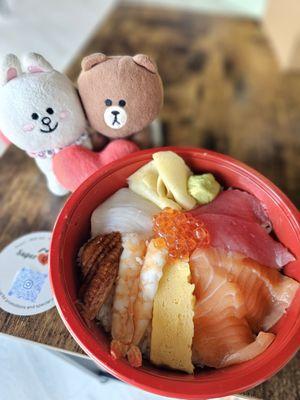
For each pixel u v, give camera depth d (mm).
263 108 390
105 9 589
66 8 586
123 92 222
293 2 422
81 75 230
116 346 194
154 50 449
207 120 371
